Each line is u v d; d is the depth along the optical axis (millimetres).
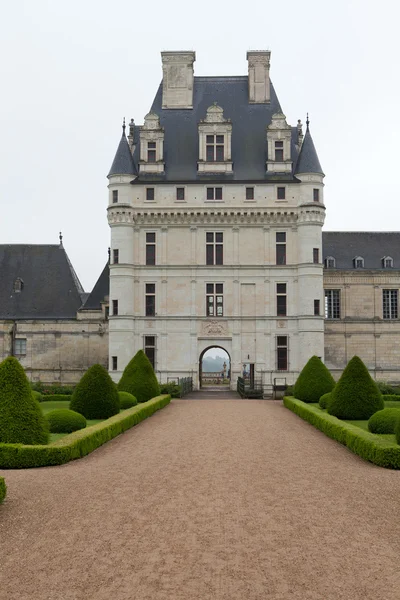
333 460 25438
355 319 71812
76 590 12305
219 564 13539
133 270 65875
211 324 65688
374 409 36812
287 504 18312
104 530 15820
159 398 48344
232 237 66062
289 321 65438
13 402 25906
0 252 76188
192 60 71125
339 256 74438
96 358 70812
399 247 75562
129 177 65875
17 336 71312
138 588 12375
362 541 15016
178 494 19453
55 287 73812
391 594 12086
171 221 66062
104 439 29781
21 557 14023
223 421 38125
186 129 69312
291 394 56312
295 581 12664
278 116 66750
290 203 65625
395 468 23672
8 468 23984
